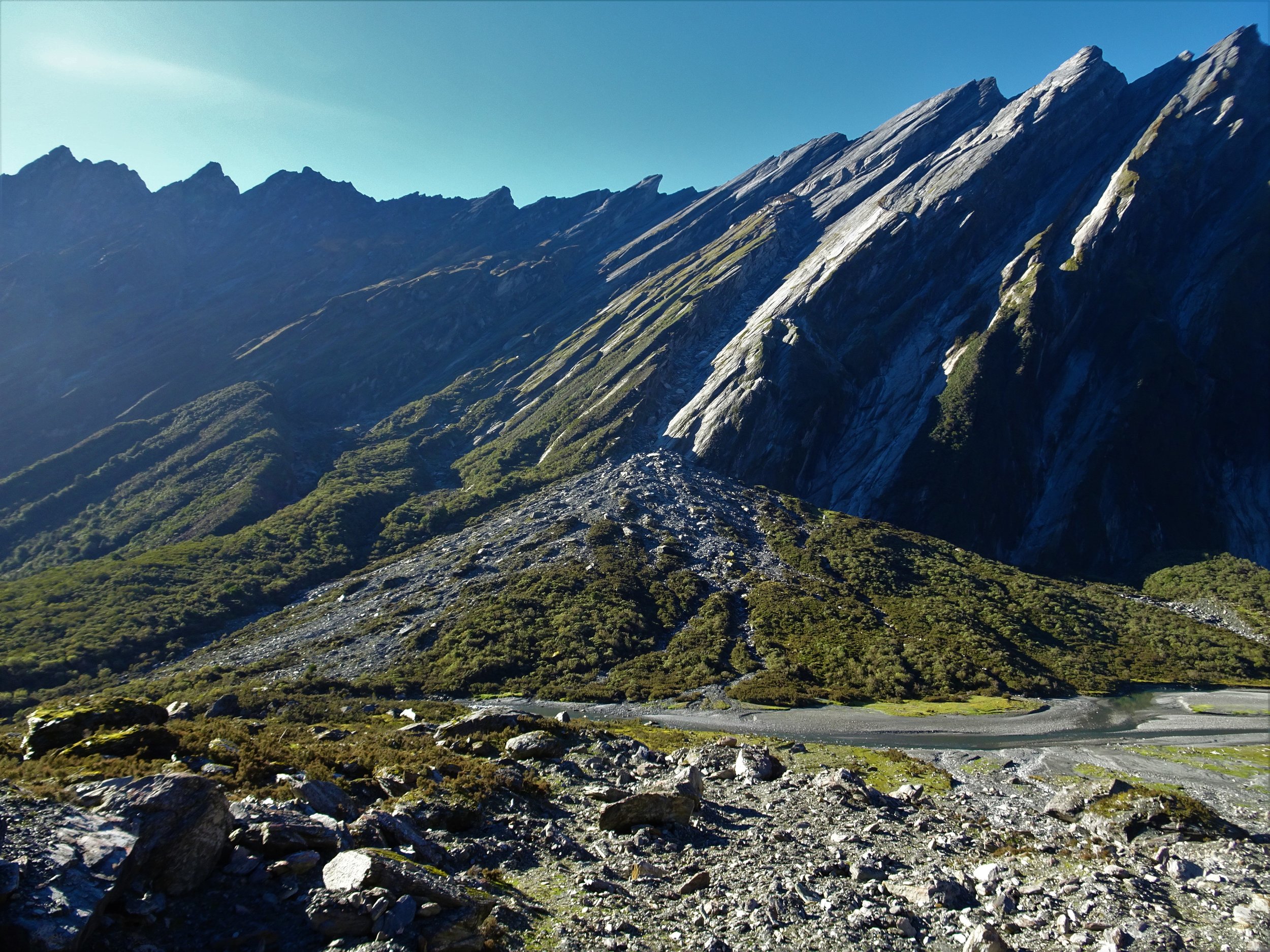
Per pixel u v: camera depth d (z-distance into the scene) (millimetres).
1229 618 118062
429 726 44531
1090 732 67625
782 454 175875
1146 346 190000
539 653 92188
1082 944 18766
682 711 74875
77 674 93562
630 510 137500
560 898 19094
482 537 134750
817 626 97625
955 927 19625
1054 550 159000
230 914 14047
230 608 118188
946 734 66188
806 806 33312
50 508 178000
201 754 23359
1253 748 61031
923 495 162250
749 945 17359
